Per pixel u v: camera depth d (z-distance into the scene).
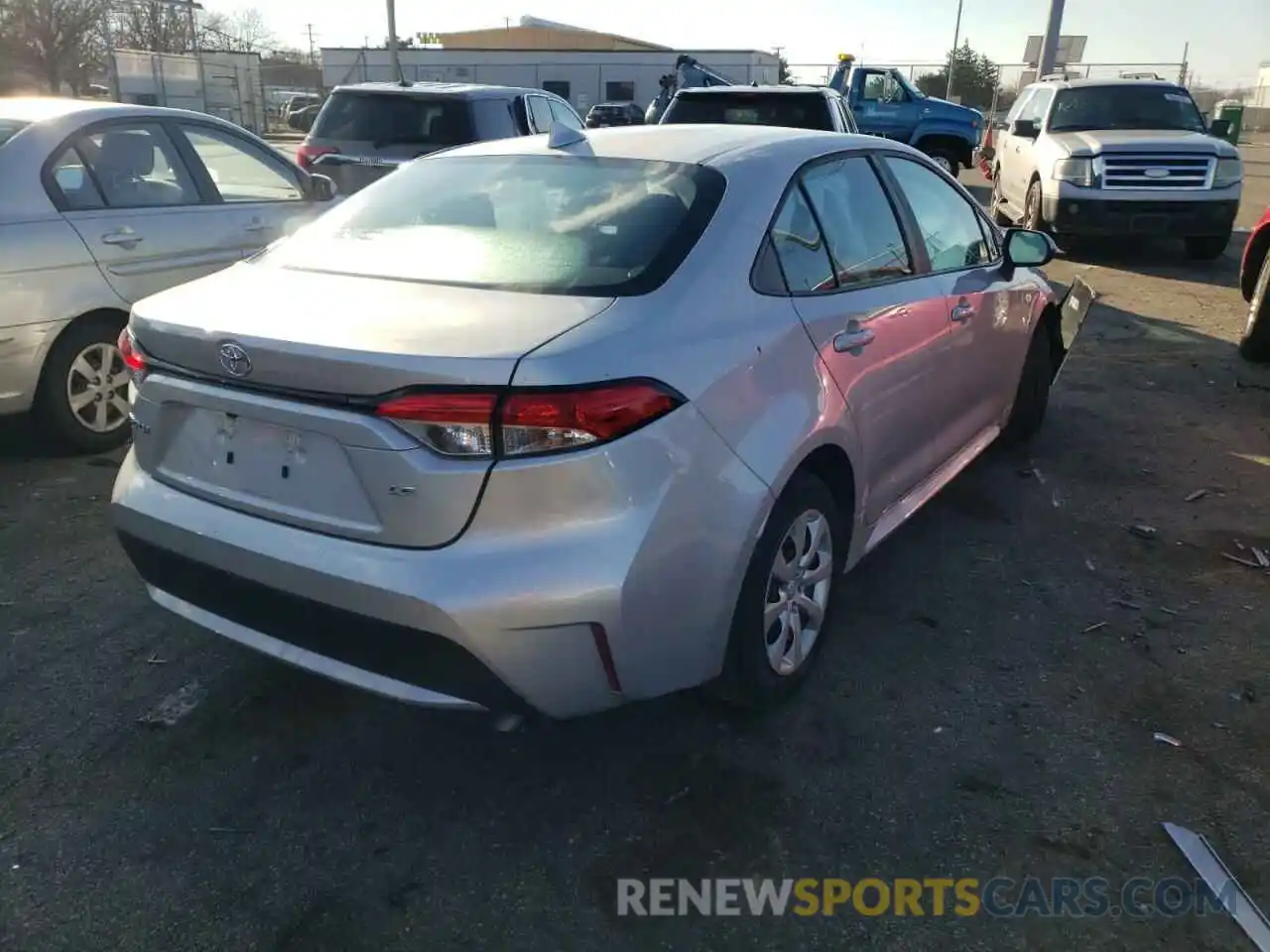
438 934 2.39
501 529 2.38
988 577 4.10
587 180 3.24
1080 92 12.45
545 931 2.40
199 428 2.75
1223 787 2.88
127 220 5.32
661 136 3.56
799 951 2.36
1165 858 2.62
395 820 2.75
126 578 4.01
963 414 4.39
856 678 3.39
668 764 2.97
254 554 2.60
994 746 3.05
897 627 3.71
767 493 2.77
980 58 44.59
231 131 6.13
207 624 2.87
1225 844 2.67
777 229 3.13
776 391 2.87
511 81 41.84
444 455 2.36
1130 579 4.09
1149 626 3.73
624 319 2.58
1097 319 8.60
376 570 2.42
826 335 3.14
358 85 10.56
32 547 4.25
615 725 3.14
